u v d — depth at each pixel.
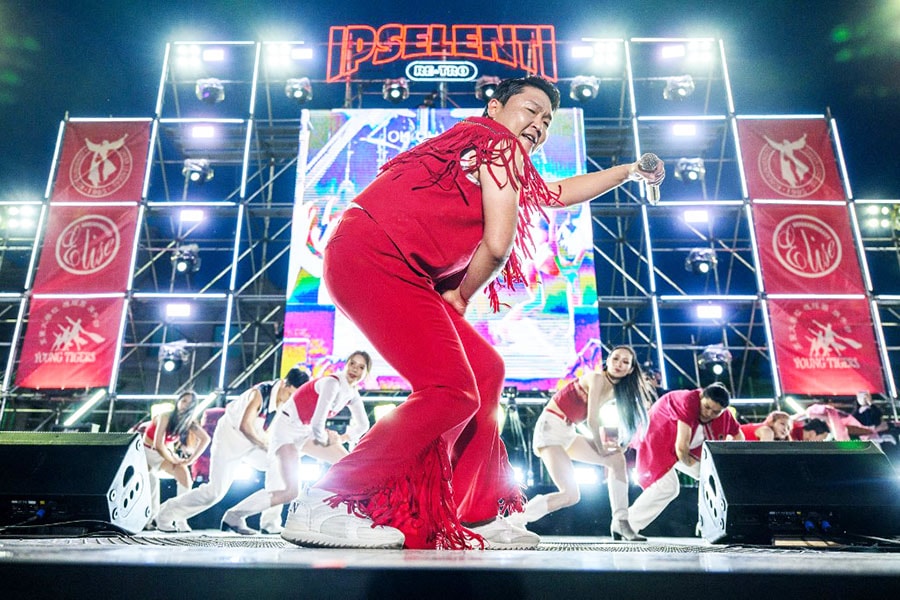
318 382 5.12
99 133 11.67
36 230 11.10
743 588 0.57
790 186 11.38
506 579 0.56
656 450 5.17
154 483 5.83
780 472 3.05
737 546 2.78
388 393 9.56
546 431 5.18
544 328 10.02
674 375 13.73
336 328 10.04
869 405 7.48
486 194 1.82
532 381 9.82
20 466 3.13
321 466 7.64
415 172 1.87
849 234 11.06
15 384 10.27
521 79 2.11
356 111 11.39
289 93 12.19
